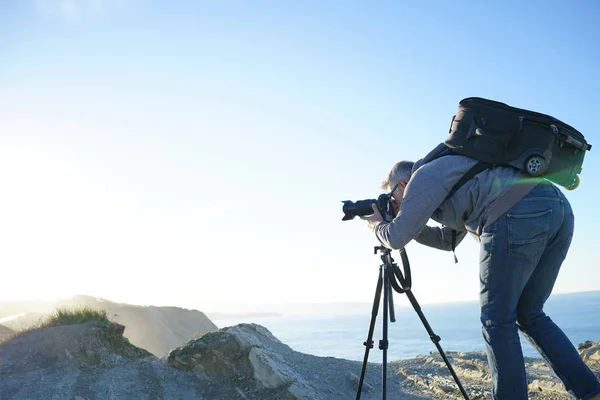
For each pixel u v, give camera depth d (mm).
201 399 5207
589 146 2643
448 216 2770
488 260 2551
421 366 6895
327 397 5234
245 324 7453
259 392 5219
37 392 4977
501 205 2518
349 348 77125
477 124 2602
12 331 6961
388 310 3381
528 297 2723
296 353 6914
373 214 3076
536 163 2461
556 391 4828
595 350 5918
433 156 2869
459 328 138500
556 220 2486
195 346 5984
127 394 5176
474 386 5570
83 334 6449
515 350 2488
